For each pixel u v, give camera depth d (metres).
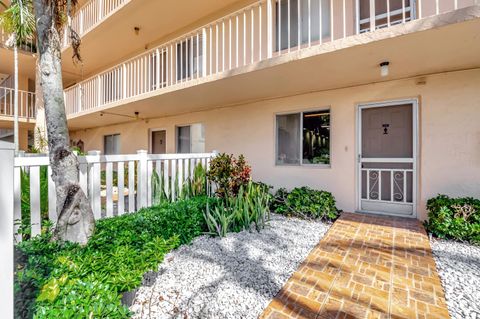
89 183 3.45
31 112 12.05
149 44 8.95
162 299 2.32
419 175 4.70
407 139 4.85
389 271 2.82
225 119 7.37
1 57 10.05
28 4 3.67
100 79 8.34
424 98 4.57
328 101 5.57
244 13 5.24
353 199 5.30
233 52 6.59
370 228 4.27
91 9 8.80
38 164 2.89
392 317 2.08
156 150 9.52
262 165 6.58
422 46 3.43
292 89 5.57
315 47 3.77
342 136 5.41
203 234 3.97
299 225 4.51
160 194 4.36
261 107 6.61
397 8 4.55
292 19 5.72
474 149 4.19
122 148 10.63
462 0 3.96
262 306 2.22
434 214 4.00
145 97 6.45
